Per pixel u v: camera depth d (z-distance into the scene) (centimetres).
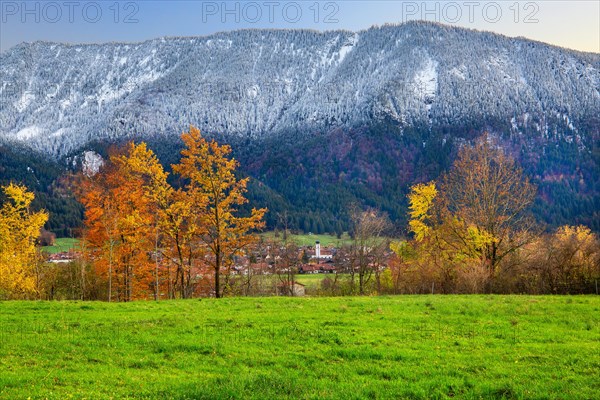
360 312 2622
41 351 1766
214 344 1862
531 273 4297
